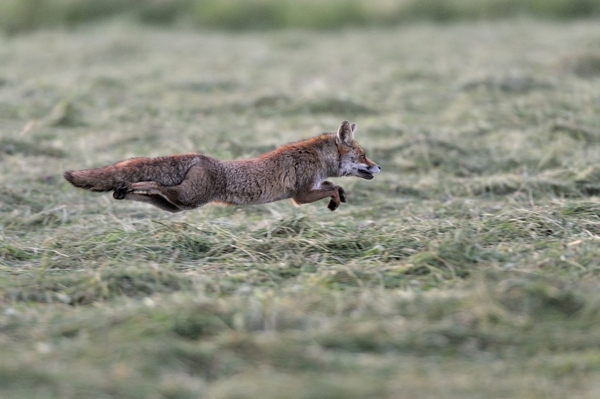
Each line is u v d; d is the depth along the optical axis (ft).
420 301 63.93
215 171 80.84
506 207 94.38
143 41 217.36
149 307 61.82
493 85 152.35
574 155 114.21
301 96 148.05
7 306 65.82
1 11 252.83
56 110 139.95
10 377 52.80
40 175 108.17
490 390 52.80
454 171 112.68
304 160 87.35
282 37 225.56
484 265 73.10
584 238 79.82
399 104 146.30
